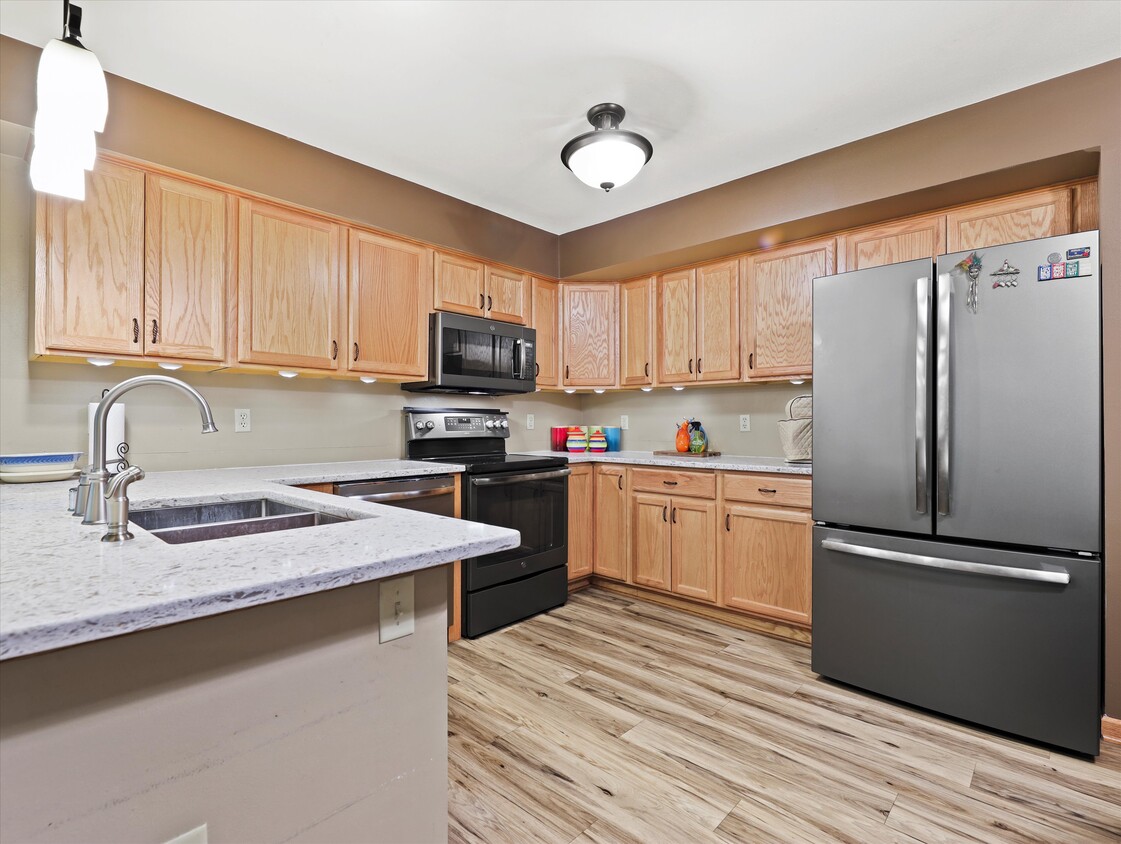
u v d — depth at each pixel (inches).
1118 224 74.9
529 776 66.3
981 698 75.7
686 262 133.2
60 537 41.3
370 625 39.5
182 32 71.2
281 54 75.7
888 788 64.1
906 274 81.7
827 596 89.5
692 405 147.6
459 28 71.1
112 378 88.4
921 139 92.1
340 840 37.9
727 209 115.6
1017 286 73.3
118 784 29.0
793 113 90.4
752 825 58.3
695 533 119.4
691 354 133.3
